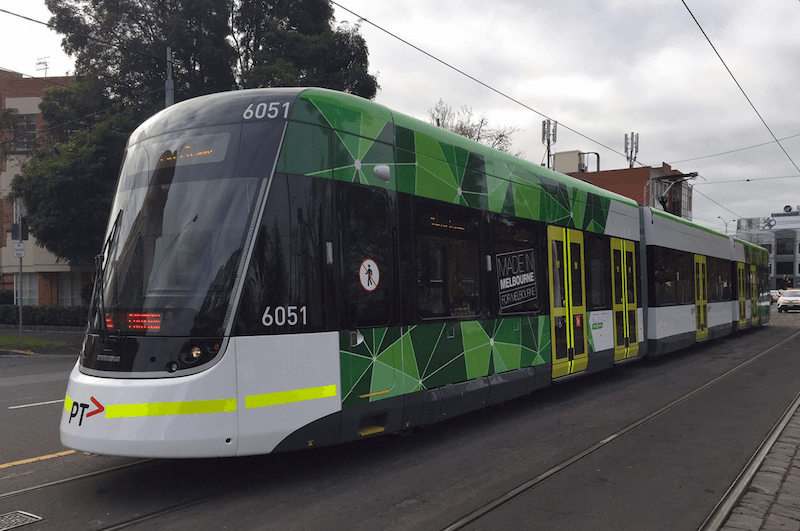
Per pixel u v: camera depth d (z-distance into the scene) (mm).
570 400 10070
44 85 31578
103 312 5535
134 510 5051
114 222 5914
